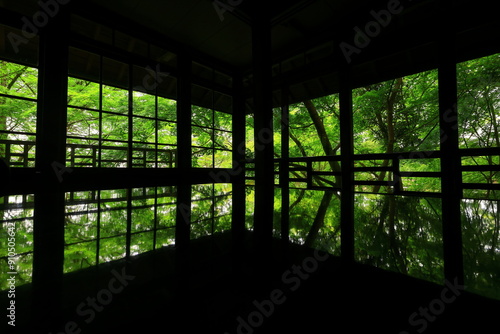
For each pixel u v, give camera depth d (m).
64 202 3.48
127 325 0.87
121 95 9.65
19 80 8.23
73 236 1.97
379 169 4.79
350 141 5.07
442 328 0.87
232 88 7.61
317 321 0.91
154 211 3.03
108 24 5.09
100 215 2.73
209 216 2.82
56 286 1.17
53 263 1.45
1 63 7.41
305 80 5.90
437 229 2.24
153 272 1.35
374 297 1.10
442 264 1.46
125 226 2.31
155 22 5.41
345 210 3.25
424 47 4.65
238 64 7.46
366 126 9.27
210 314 0.96
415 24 4.23
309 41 5.74
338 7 4.83
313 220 2.66
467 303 1.03
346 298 1.09
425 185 8.38
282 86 6.33
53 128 4.28
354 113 8.92
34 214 2.71
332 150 9.59
